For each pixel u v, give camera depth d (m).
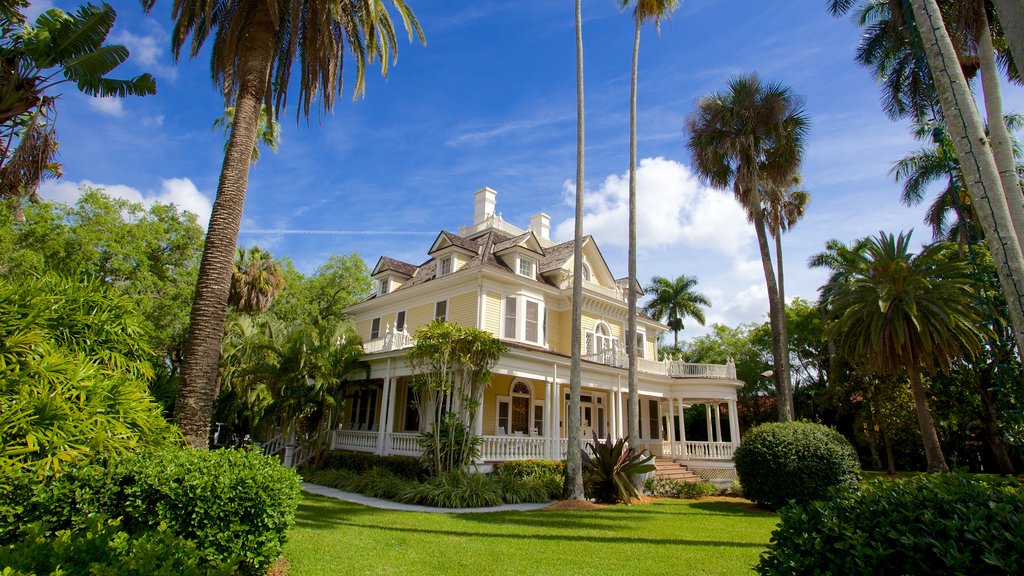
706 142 22.27
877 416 27.42
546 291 25.67
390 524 10.62
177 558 3.49
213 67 13.92
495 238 27.14
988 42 9.80
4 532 4.96
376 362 20.92
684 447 26.25
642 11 20.27
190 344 9.89
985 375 23.00
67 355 6.60
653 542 9.38
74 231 25.00
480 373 16.72
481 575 7.03
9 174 9.75
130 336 8.02
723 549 8.87
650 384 26.47
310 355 19.20
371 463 18.30
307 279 40.50
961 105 6.52
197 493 5.59
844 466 13.75
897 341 18.11
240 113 11.52
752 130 21.50
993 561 3.13
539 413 24.28
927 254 18.83
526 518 11.86
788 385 19.80
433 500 13.92
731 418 27.77
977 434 27.92
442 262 25.55
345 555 7.75
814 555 3.92
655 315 52.69
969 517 3.60
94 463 5.83
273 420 19.42
